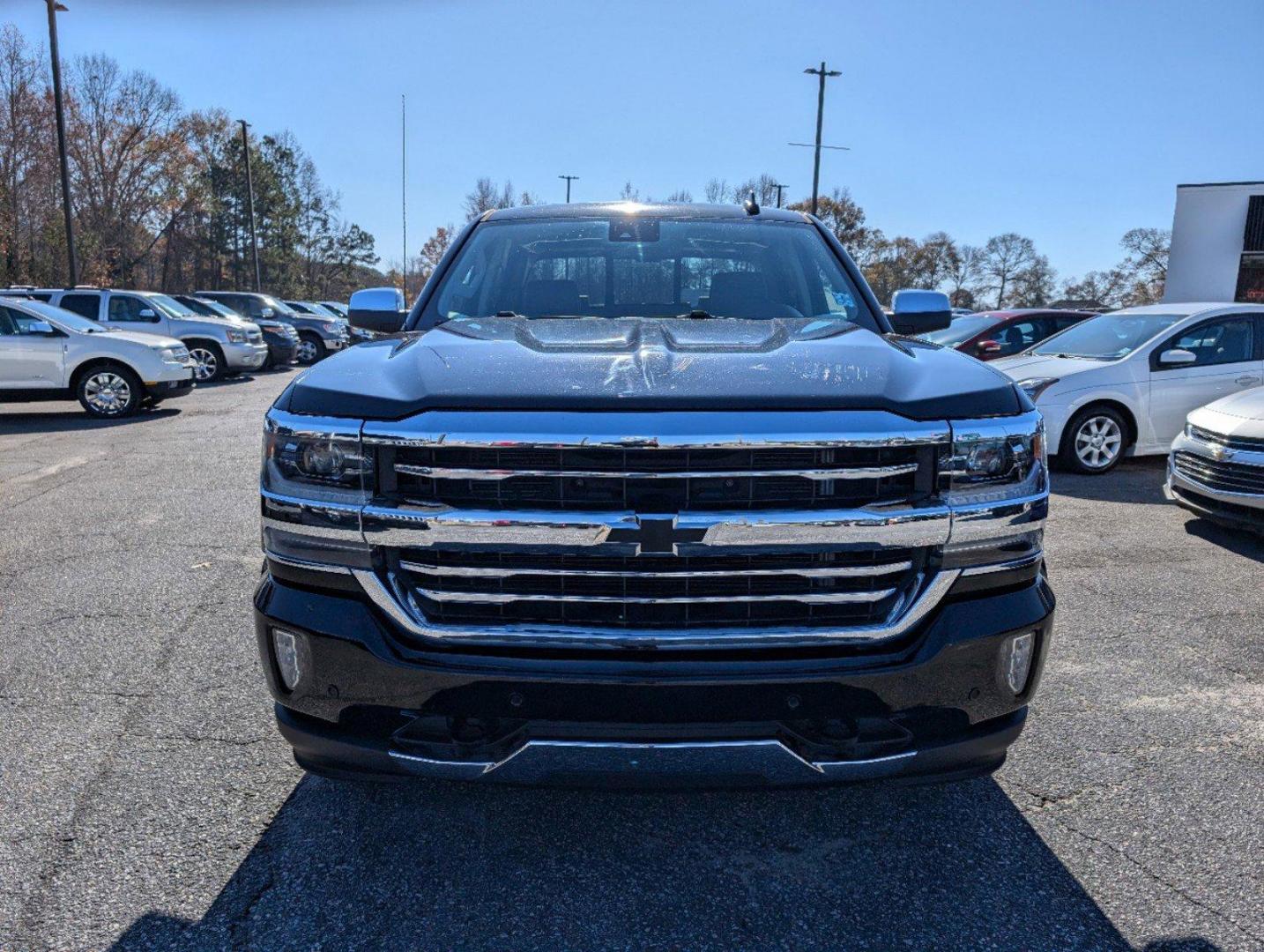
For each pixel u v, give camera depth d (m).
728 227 3.52
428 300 3.26
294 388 2.22
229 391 16.19
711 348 2.34
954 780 2.20
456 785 2.85
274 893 2.32
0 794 2.78
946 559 2.06
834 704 2.02
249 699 3.45
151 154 53.75
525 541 1.97
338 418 2.07
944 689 2.08
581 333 2.56
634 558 1.99
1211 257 28.39
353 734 2.15
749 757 2.01
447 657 2.04
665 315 3.13
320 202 85.62
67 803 2.74
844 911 2.26
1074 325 9.66
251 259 71.25
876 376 2.14
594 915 2.24
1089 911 2.27
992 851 2.52
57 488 7.46
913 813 2.71
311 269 85.88
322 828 2.61
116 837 2.56
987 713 2.15
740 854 2.50
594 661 2.02
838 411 2.00
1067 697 3.52
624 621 2.03
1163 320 8.73
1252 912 2.26
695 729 2.00
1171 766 2.99
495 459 1.97
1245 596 4.76
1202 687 3.62
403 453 2.02
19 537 5.85
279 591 2.19
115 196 53.38
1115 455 8.38
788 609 2.04
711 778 2.03
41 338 12.02
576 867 2.43
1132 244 68.81
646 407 1.98
